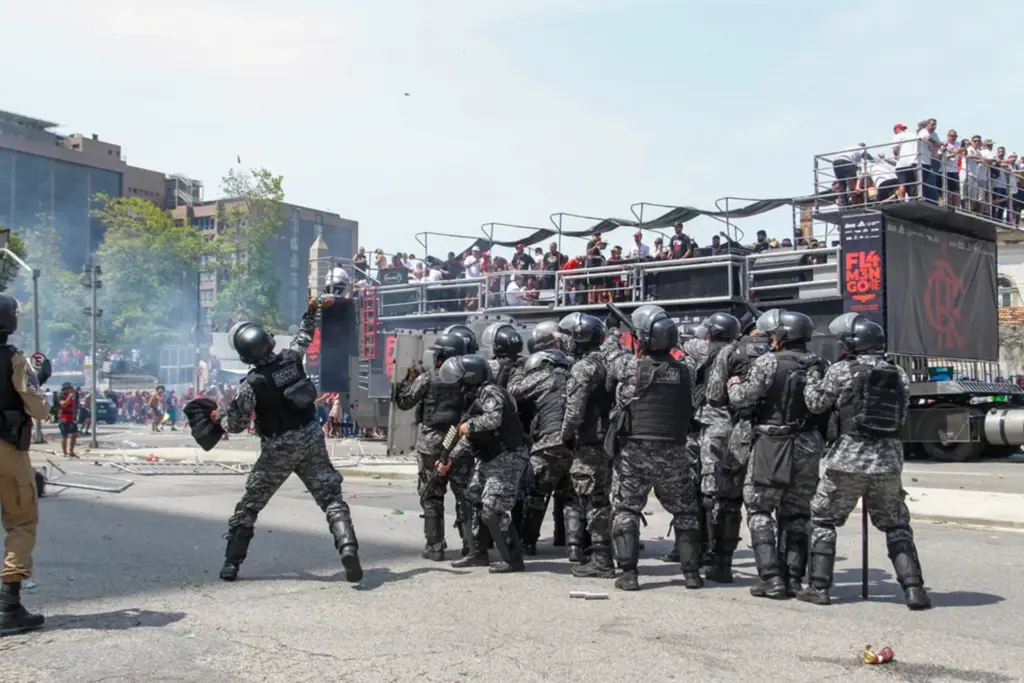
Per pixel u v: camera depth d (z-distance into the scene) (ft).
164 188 381.60
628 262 68.18
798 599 21.17
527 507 27.20
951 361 67.05
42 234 232.94
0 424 17.44
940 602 21.16
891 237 59.41
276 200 210.18
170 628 18.58
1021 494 40.01
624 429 22.12
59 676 15.47
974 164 64.69
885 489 20.29
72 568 24.97
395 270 84.28
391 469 58.18
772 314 21.93
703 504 25.07
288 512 36.73
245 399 22.47
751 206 67.21
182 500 40.98
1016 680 15.51
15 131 343.46
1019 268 107.34
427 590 22.25
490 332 27.89
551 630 18.52
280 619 19.35
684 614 19.89
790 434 20.97
